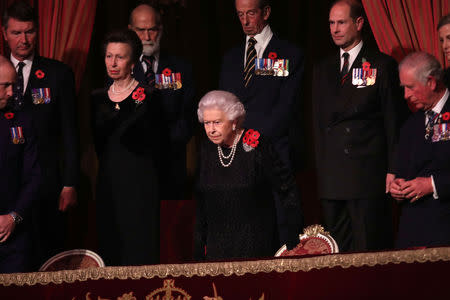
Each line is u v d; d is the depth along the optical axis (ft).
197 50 84.69
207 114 45.98
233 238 46.70
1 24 67.51
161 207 69.15
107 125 56.85
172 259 66.54
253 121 62.28
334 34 59.77
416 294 39.32
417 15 64.18
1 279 42.34
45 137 60.13
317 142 60.80
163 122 58.90
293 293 40.32
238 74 64.18
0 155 49.44
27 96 59.98
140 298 41.39
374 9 65.57
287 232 46.83
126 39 56.65
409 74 49.67
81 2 69.56
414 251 39.55
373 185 58.08
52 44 69.15
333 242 50.16
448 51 55.47
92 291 41.81
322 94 60.39
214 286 40.93
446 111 49.47
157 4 83.15
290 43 64.39
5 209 49.47
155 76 66.33
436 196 47.96
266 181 46.91
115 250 56.34
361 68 58.90
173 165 64.80
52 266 49.55
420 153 49.60
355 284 39.86
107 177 56.54
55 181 60.80
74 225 71.87
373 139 58.54
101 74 81.82
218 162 47.32
